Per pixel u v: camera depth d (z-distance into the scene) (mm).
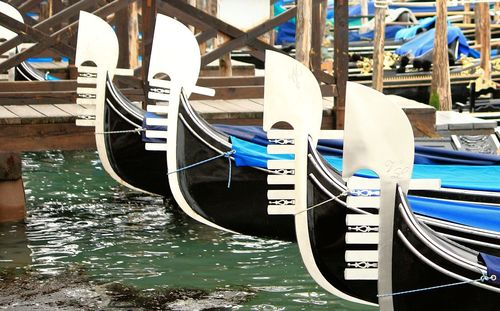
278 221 11906
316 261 9836
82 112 13688
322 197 9633
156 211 15172
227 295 11711
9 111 13961
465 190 10156
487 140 13062
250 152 11633
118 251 13234
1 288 11820
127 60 16844
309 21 14430
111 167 13719
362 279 9242
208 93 12062
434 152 11672
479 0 20156
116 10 15336
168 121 11984
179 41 12016
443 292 8617
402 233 8508
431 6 28219
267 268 12664
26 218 14555
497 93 20594
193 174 11961
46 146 13688
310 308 11352
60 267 12578
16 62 14445
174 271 12500
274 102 9570
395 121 8383
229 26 14430
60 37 14562
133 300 11531
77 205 15484
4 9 16812
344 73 14242
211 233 14039
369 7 28484
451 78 21406
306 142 9594
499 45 23734
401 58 21625
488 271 8484
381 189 8508
